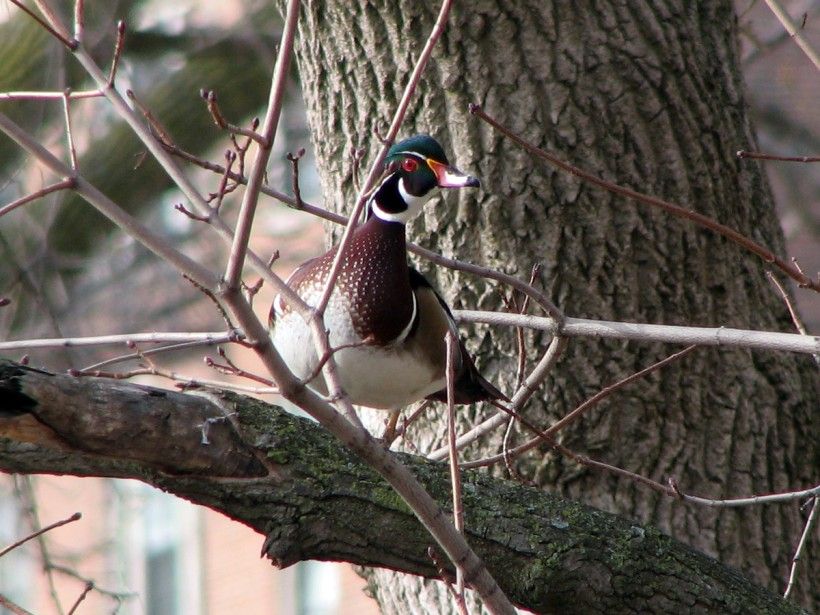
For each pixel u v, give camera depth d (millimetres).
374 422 9656
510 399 8648
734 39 9812
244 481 6727
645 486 8891
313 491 6793
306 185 21453
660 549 7348
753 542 9016
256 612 23953
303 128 19844
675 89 9180
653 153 9086
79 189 5340
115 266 20375
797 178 20359
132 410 6418
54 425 6262
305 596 23547
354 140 9344
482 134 9008
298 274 8656
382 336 8203
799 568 9156
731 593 7348
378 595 9445
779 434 9242
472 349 9070
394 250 8273
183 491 6727
